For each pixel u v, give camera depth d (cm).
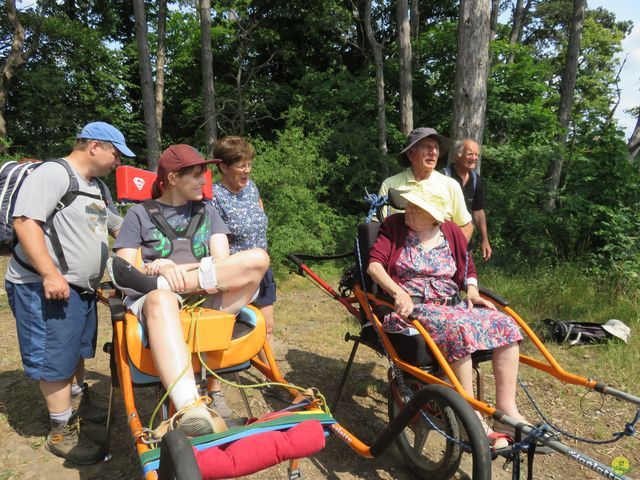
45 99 1577
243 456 185
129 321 231
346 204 1225
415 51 1499
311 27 1530
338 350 486
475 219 481
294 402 241
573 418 364
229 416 333
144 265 261
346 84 1396
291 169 865
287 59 1627
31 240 259
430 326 279
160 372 211
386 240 321
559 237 820
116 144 285
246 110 1553
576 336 499
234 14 1516
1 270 726
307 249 823
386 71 1491
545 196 994
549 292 625
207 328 232
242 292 254
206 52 1234
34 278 275
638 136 1321
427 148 369
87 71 1717
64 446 296
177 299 233
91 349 307
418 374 268
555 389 405
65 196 273
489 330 273
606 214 723
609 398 391
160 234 267
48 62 1633
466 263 326
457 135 742
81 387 327
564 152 1057
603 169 761
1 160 1334
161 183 272
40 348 278
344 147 1188
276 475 285
